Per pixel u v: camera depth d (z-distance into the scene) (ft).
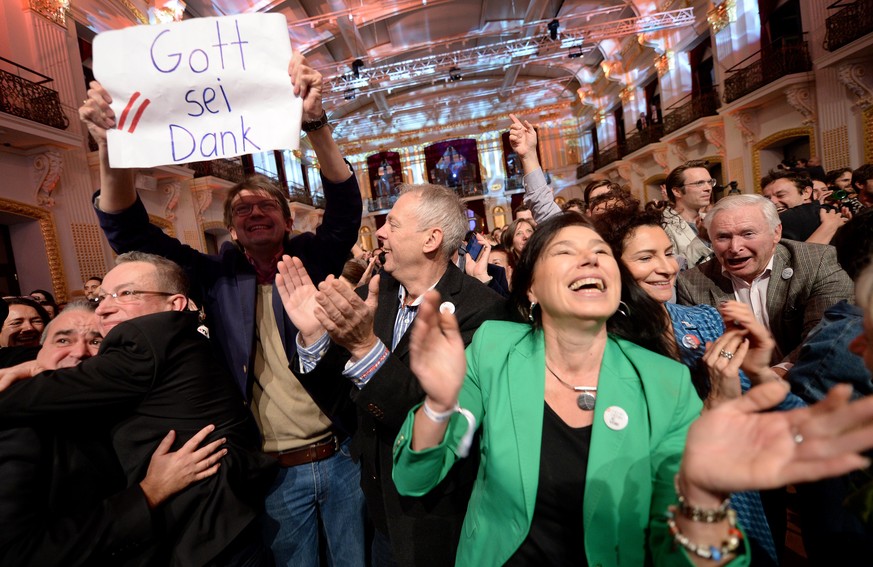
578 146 77.46
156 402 4.60
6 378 4.10
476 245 13.05
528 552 3.74
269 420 5.85
